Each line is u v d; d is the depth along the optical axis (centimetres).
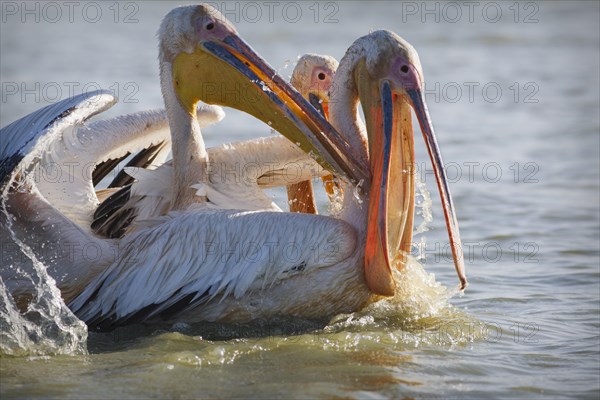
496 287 1339
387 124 1110
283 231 1088
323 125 1139
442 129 2680
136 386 938
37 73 3562
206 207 1197
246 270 1081
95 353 1062
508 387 938
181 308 1108
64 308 1094
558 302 1266
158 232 1120
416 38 4459
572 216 1744
